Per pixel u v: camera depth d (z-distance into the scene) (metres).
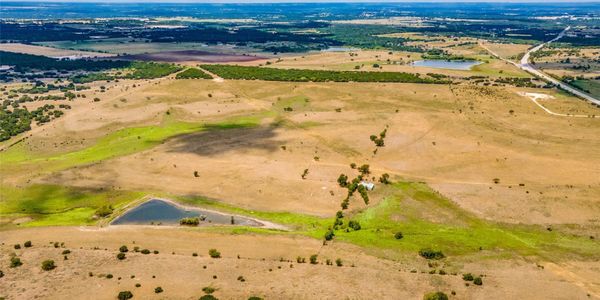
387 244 95.44
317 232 101.44
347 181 126.25
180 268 85.06
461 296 76.44
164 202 117.12
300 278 81.62
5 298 76.06
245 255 90.81
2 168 137.75
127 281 80.62
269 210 112.81
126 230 102.38
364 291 77.50
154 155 145.62
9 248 93.44
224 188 123.62
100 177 130.62
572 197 116.12
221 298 75.00
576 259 90.25
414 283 80.31
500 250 93.38
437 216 108.50
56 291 77.88
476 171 133.38
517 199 115.69
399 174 131.75
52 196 120.69
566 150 148.25
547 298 76.12
